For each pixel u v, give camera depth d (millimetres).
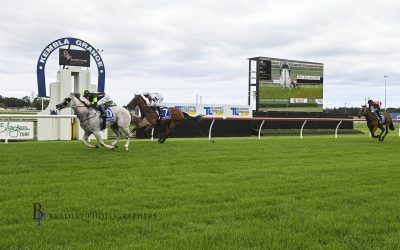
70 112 17344
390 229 4277
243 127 23672
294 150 11539
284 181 6898
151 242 3768
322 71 29500
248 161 9219
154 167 8102
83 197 5504
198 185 6461
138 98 12586
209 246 3686
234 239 3879
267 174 7535
